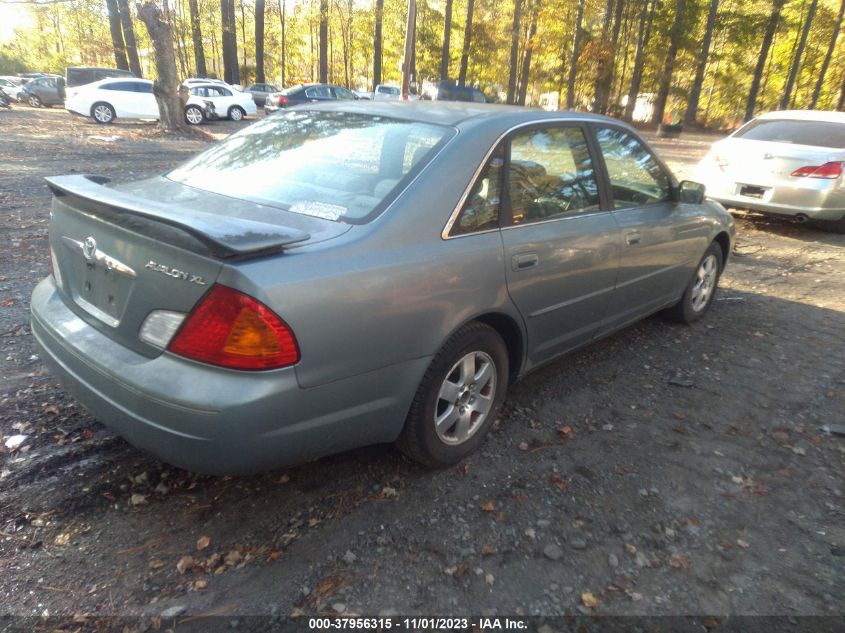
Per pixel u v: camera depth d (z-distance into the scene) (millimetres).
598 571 2441
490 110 3289
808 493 2996
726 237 5180
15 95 30484
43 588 2232
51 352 2639
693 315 5094
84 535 2490
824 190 8016
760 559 2553
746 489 2998
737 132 9328
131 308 2312
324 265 2262
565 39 36094
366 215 2559
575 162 3541
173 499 2715
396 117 3174
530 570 2426
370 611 2205
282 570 2361
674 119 35562
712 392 3967
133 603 2193
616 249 3695
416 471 2990
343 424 2430
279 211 2613
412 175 2727
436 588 2316
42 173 10188
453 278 2666
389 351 2471
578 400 3783
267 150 3154
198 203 2713
